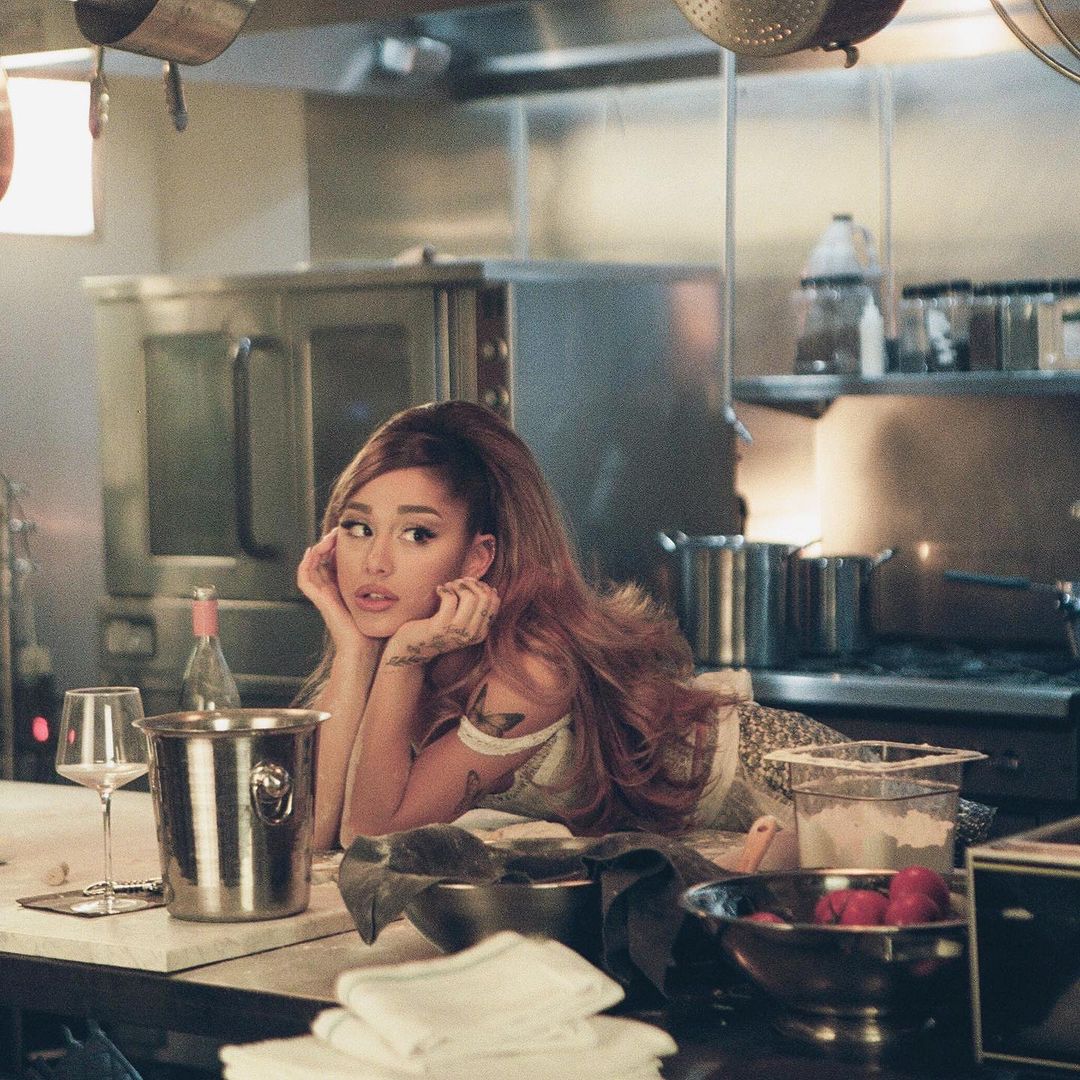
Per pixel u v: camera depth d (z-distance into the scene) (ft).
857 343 12.89
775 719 7.48
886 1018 4.71
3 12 10.25
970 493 13.29
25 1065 8.57
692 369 13.83
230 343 13.16
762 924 4.54
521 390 12.34
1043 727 10.97
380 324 12.57
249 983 5.33
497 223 15.21
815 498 13.92
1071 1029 4.29
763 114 13.99
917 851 5.56
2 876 6.70
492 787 7.26
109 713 6.11
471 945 5.17
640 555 13.33
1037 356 12.15
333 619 7.48
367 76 14.17
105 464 13.85
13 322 14.85
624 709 7.15
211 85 16.15
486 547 7.40
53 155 9.33
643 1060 4.28
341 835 7.30
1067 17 12.50
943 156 13.29
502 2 9.23
